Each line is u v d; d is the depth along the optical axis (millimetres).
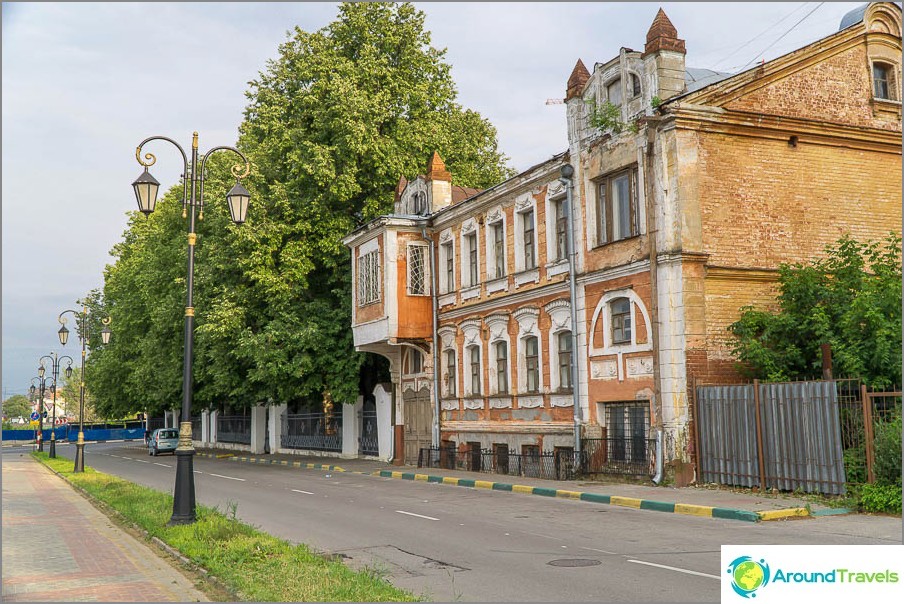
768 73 19812
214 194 32594
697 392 18203
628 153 20156
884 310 16625
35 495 21531
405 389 31891
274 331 31703
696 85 21469
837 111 20656
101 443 85375
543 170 23516
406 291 29609
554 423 23094
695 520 13984
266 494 20875
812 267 18844
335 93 31656
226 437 53344
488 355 26656
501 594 8617
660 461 18375
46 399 125562
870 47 21266
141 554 11617
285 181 33500
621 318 20609
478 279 27328
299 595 8242
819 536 11852
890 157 21312
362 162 33281
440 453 28578
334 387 33188
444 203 30438
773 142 19953
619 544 11547
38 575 10070
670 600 8109
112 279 58344
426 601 8062
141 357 47281
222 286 33406
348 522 14875
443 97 36562
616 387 20359
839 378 16594
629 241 20031
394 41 34719
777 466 16297
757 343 17859
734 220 19219
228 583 8984
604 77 21109
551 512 15719
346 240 32188
